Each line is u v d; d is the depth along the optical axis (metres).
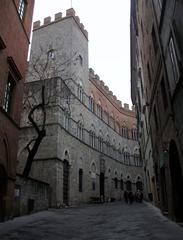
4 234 12.30
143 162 49.25
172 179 15.74
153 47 18.53
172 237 10.70
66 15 51.31
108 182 55.34
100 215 22.30
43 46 50.53
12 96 18.66
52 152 33.78
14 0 18.30
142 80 32.72
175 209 15.28
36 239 11.44
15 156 18.61
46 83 37.69
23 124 36.66
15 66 17.98
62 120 37.12
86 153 45.62
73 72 46.09
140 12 26.73
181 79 11.07
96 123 53.94
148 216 19.91
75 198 38.19
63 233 13.10
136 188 67.69
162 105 17.14
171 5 11.65
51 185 32.38
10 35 17.66
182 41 10.53
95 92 56.91
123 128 71.06
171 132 14.74
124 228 14.23
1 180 16.78
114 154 61.91
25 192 21.94
